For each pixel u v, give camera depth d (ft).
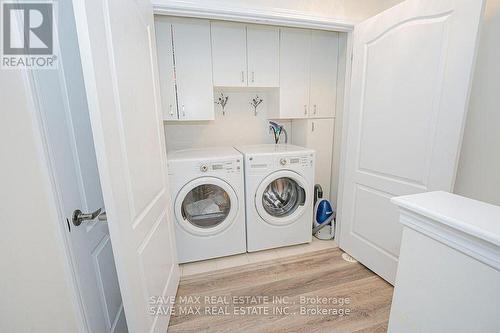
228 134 8.41
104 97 2.46
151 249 3.76
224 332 4.49
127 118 3.04
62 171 2.51
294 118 8.13
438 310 2.25
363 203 6.11
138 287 3.14
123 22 3.03
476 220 1.97
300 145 8.52
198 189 6.58
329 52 7.72
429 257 2.27
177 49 6.37
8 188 1.95
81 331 2.72
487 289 1.86
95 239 3.17
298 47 7.38
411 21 4.52
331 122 8.18
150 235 3.75
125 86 3.01
